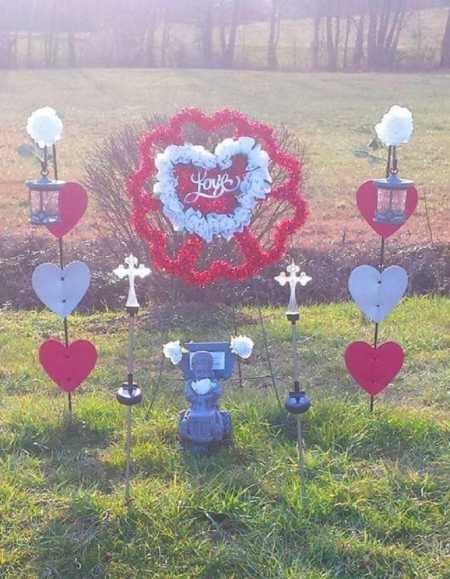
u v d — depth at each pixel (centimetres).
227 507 261
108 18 3145
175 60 3106
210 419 296
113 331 471
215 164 297
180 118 306
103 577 235
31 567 239
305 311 506
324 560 242
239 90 2209
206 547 245
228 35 3556
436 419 331
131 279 268
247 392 356
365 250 642
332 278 603
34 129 286
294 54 3158
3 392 368
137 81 2434
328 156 1172
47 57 3022
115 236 534
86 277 313
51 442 312
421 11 3831
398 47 3269
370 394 329
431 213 816
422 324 465
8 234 683
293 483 276
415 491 276
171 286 521
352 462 296
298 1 3250
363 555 242
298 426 267
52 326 480
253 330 455
